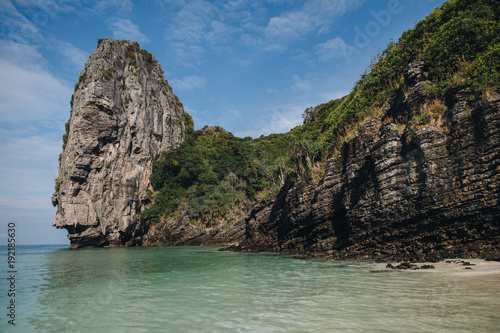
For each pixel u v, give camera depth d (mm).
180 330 6223
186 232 66875
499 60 15867
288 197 31297
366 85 33969
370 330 5676
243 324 6453
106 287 11820
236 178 77688
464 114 15266
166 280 13297
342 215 23516
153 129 92438
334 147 31781
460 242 14500
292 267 16281
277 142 97250
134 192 78000
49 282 13531
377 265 14508
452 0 26266
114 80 78312
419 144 16484
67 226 66875
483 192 13703
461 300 7270
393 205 17547
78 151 68188
